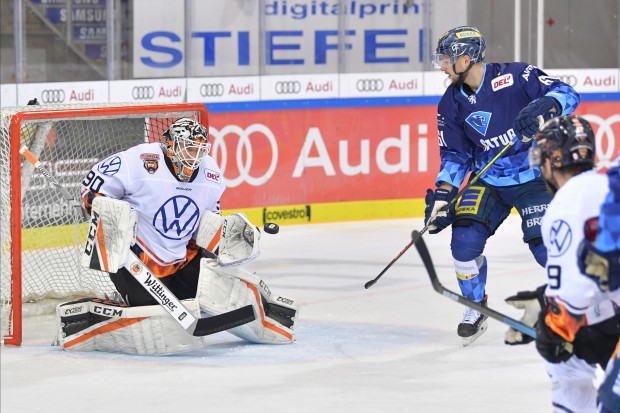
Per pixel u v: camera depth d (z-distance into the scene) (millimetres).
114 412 10672
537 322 7883
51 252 16328
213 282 12961
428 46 24562
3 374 12164
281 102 23203
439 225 13539
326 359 12836
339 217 23828
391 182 24156
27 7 21844
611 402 7418
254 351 13234
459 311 15516
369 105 23844
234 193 22812
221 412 10625
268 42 23547
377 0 24172
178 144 12797
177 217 13133
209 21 23047
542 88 12883
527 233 13141
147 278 12781
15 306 13578
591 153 7824
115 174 12867
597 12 25297
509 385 11578
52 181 13883
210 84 22734
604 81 25047
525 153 13133
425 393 11281
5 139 13844
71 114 14219
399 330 14383
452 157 13500
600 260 7379
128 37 22594
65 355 13016
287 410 10664
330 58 24062
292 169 23375
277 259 19578
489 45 24844
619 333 7918
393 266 18922
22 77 21891
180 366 12477
